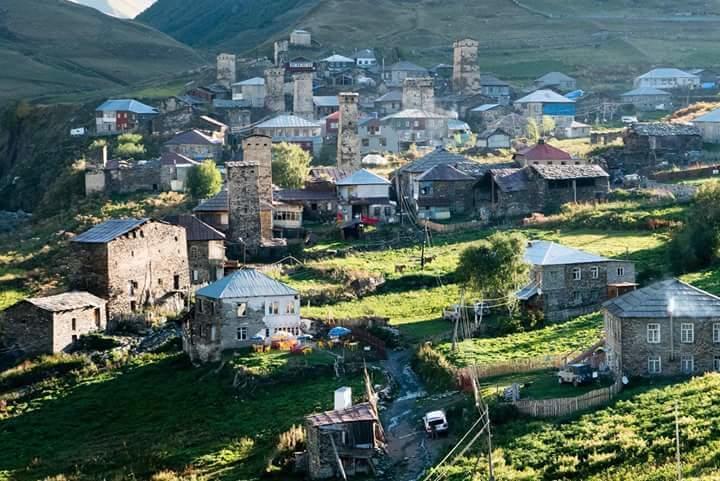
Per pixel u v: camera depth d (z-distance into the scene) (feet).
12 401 463.83
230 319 463.83
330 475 339.16
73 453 404.16
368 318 484.74
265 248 628.28
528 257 485.97
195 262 588.09
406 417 375.66
